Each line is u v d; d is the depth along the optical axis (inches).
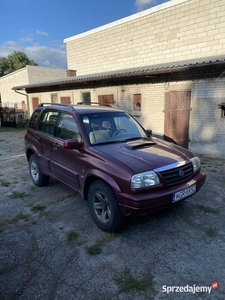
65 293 81.0
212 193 164.2
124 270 91.5
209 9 316.8
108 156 114.3
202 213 135.9
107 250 104.0
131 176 101.2
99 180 116.7
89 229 121.1
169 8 362.6
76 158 129.9
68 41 575.5
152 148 128.8
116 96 379.2
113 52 475.5
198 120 286.7
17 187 182.7
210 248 104.3
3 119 621.9
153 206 102.3
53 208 145.3
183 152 131.5
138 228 121.2
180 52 362.3
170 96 307.7
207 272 90.0
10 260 98.0
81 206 147.5
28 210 143.3
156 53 397.4
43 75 992.2
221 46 314.0
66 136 145.4
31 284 85.0
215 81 263.9
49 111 169.5
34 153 180.2
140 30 414.3
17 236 115.7
